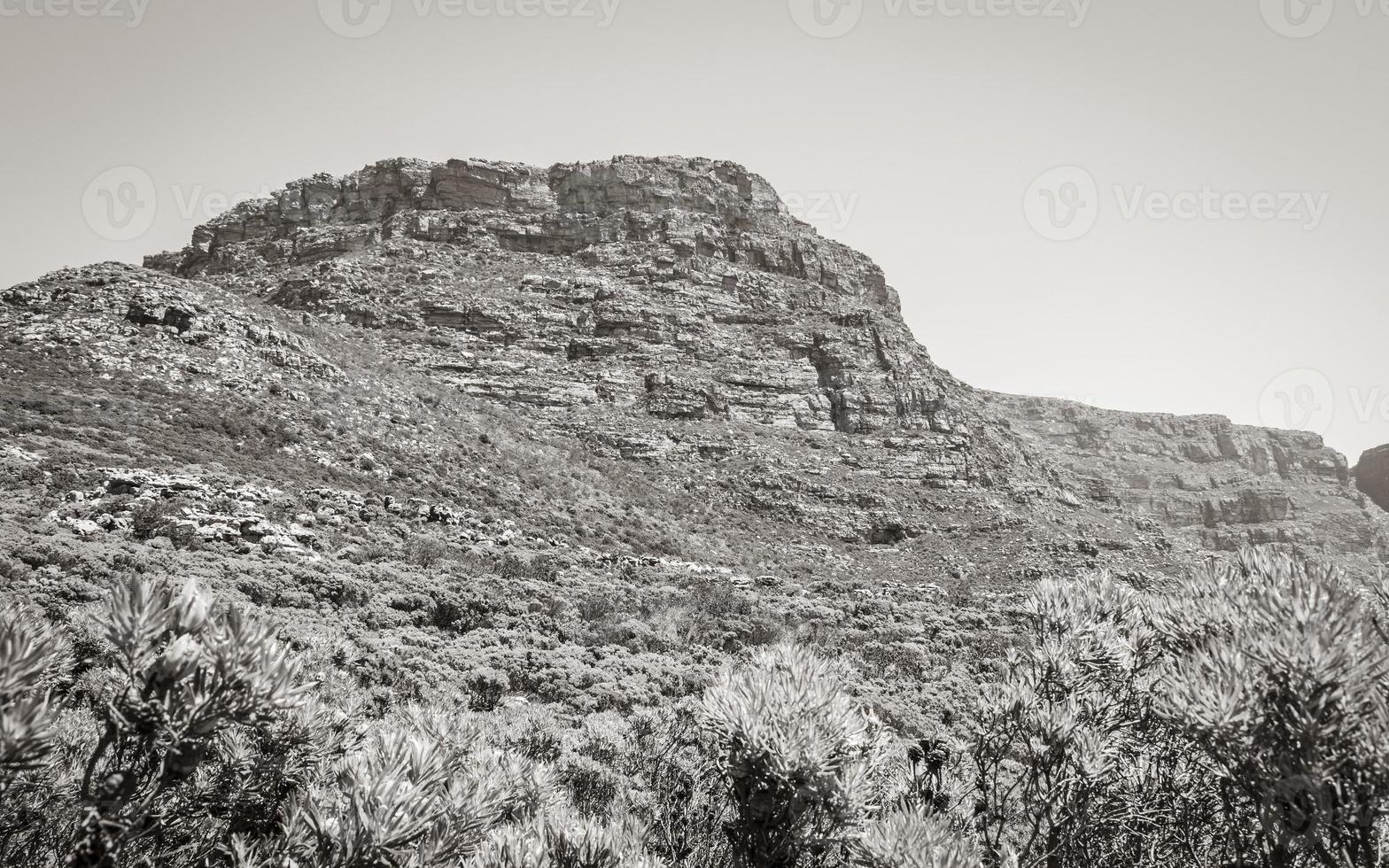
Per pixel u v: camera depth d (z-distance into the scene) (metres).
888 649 24.61
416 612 20.66
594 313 95.12
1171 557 69.75
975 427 103.75
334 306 83.12
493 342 86.81
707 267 111.25
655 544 52.53
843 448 86.50
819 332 102.44
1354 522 176.38
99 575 15.80
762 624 28.00
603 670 18.30
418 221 111.31
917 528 72.62
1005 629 30.83
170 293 54.34
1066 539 70.31
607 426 77.31
